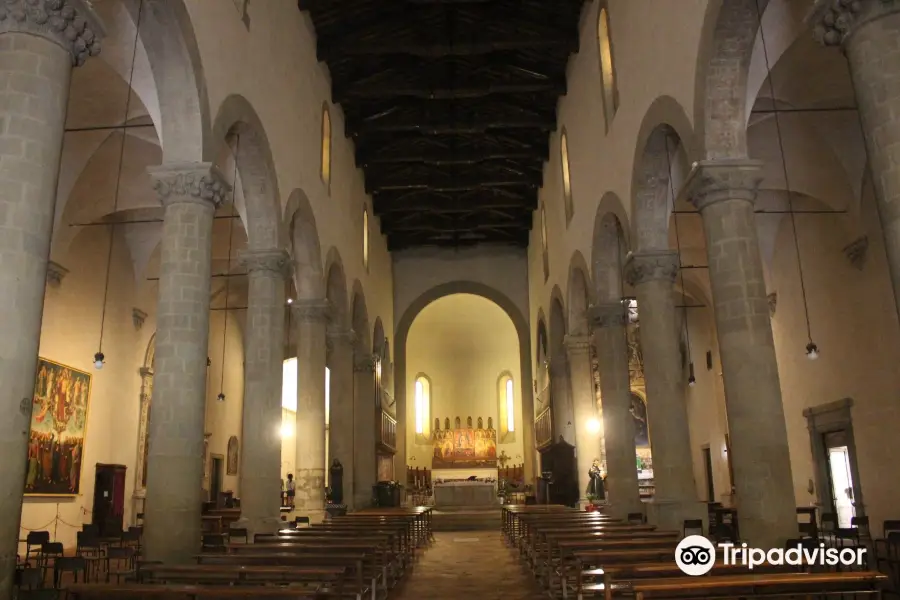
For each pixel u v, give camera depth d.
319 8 17.56
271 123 13.79
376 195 27.47
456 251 32.41
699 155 9.73
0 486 5.89
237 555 8.34
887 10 5.97
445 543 18.59
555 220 23.03
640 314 13.00
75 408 16.50
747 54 9.34
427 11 18.30
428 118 22.23
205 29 10.52
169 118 10.12
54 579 10.38
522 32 18.58
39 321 6.37
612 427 16.12
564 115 20.75
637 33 12.95
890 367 13.89
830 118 13.91
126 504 18.67
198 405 9.52
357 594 8.26
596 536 10.19
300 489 16.55
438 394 38.34
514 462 36.72
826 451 16.64
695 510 12.18
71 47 6.84
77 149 14.60
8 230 6.21
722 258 9.24
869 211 14.34
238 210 15.56
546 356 25.61
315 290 17.42
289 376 31.25
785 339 18.38
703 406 25.77
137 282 19.70
